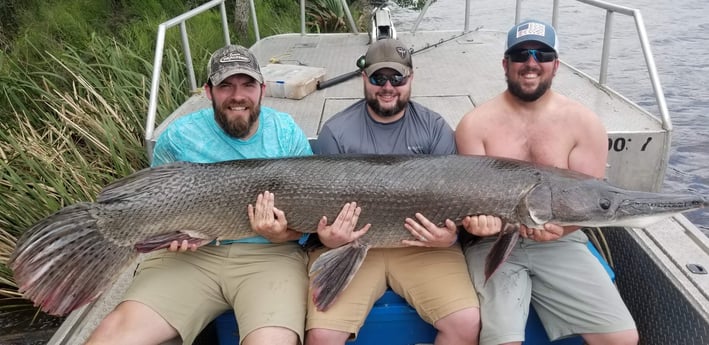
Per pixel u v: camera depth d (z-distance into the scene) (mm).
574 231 1492
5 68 3465
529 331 1539
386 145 1600
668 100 4098
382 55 1511
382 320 1476
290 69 2430
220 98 1470
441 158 1451
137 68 3512
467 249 1569
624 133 1715
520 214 1398
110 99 3010
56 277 1315
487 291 1422
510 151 1603
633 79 4559
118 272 1354
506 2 7949
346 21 6168
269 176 1379
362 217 1394
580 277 1430
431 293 1410
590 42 5719
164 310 1365
